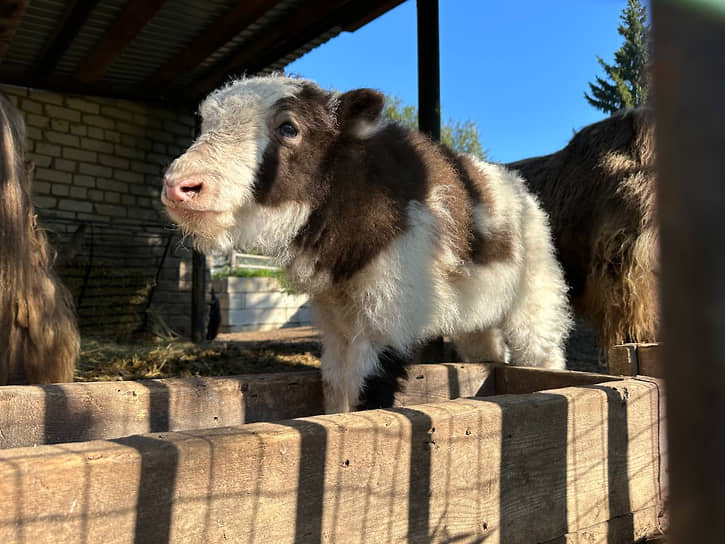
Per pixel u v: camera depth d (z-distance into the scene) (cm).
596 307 184
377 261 105
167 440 56
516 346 153
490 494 75
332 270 108
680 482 16
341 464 63
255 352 289
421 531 69
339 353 120
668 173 16
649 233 164
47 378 139
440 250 116
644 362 112
